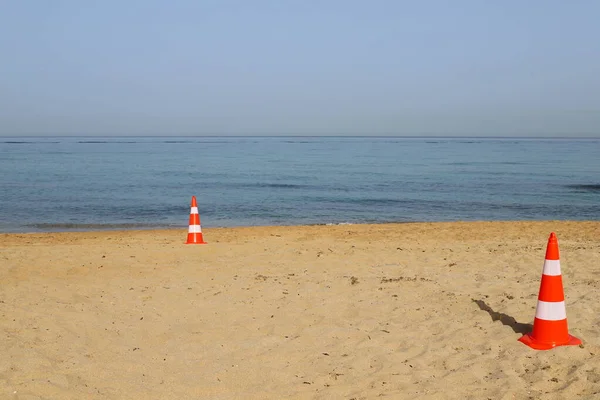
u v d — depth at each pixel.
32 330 6.09
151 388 4.79
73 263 9.76
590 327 6.08
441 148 141.88
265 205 26.36
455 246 11.73
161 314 6.87
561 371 5.00
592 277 8.45
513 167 58.50
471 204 27.14
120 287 8.12
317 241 12.71
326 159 78.25
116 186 35.44
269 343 5.89
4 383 4.70
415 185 37.22
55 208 24.67
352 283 8.22
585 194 31.67
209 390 4.78
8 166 56.88
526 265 9.41
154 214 23.02
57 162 66.00
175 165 61.47
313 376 5.05
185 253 10.82
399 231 15.09
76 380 4.88
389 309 6.97
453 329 6.18
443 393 4.61
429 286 7.96
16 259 10.02
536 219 22.42
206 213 23.56
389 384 4.84
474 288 7.85
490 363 5.22
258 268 9.41
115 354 5.55
